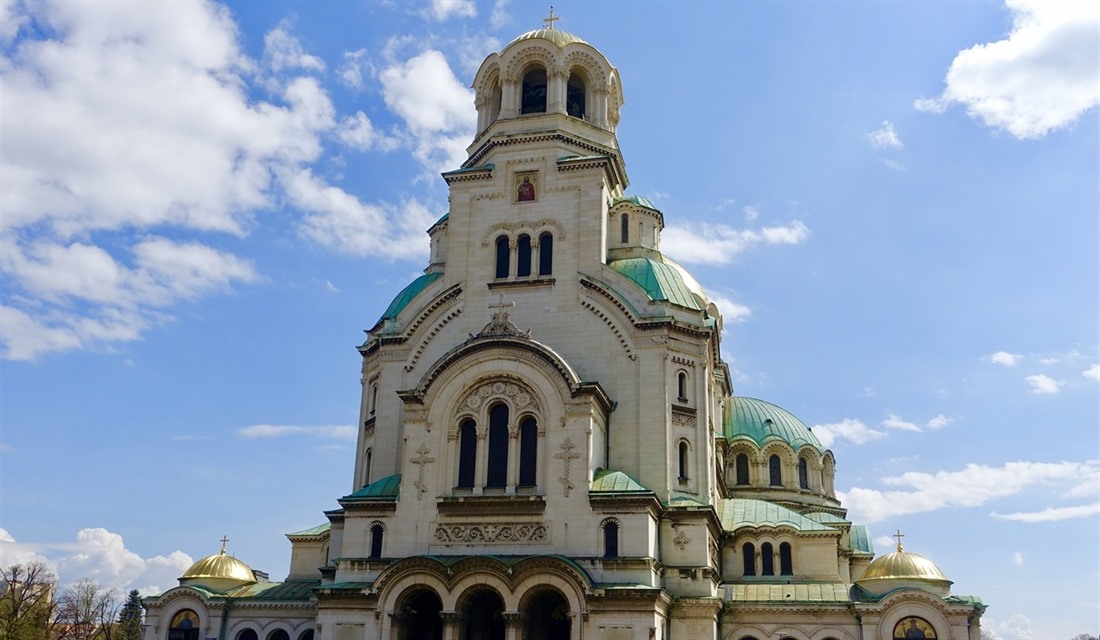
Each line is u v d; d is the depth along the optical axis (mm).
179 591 71000
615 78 82250
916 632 61188
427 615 59594
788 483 90062
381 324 75188
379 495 60938
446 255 70562
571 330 66562
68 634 122875
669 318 65125
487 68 80125
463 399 61531
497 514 58188
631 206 81438
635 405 64062
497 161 72000
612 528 56844
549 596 59531
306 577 76625
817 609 62594
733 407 94500
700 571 59000
